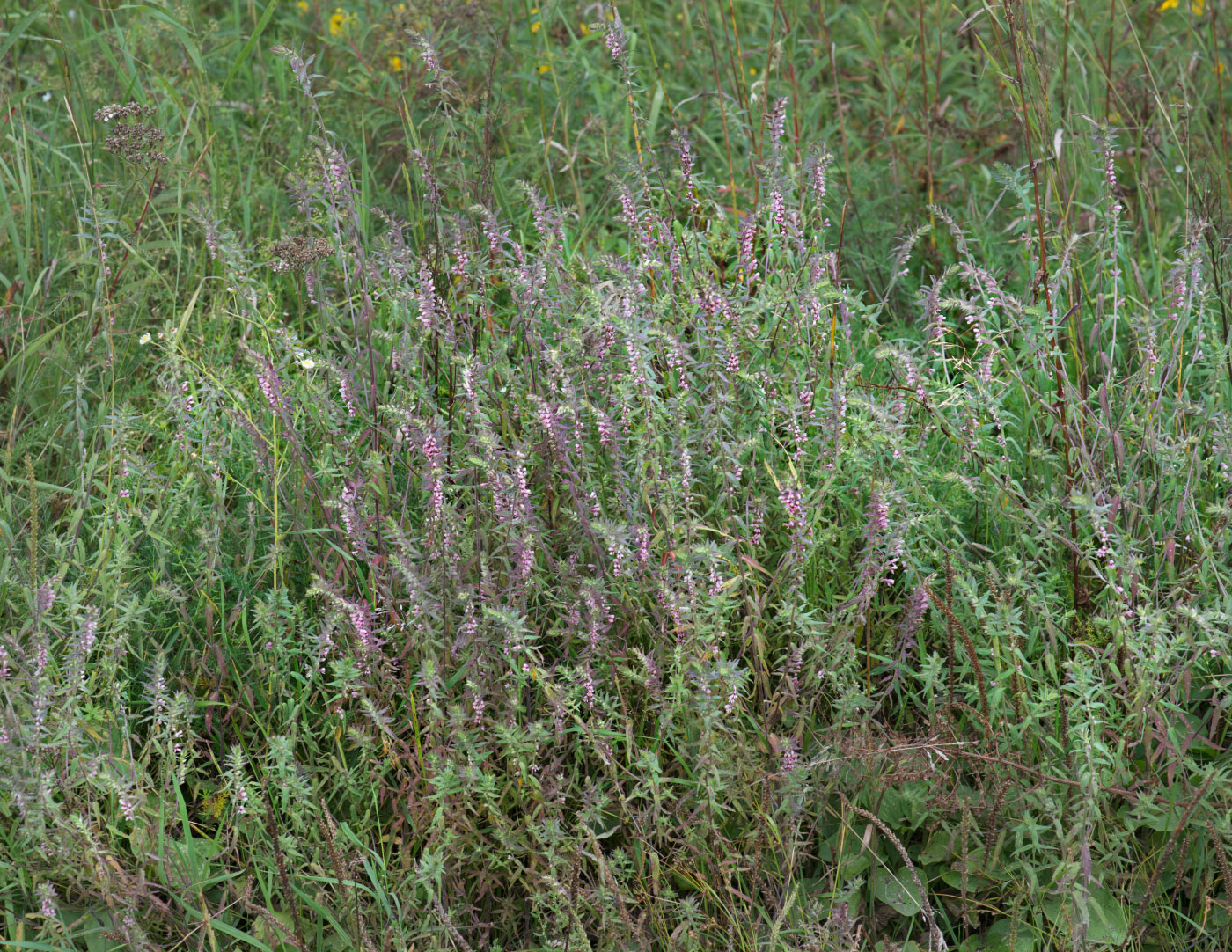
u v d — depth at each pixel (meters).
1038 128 4.46
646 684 3.24
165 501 3.87
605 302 3.56
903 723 3.61
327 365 3.82
